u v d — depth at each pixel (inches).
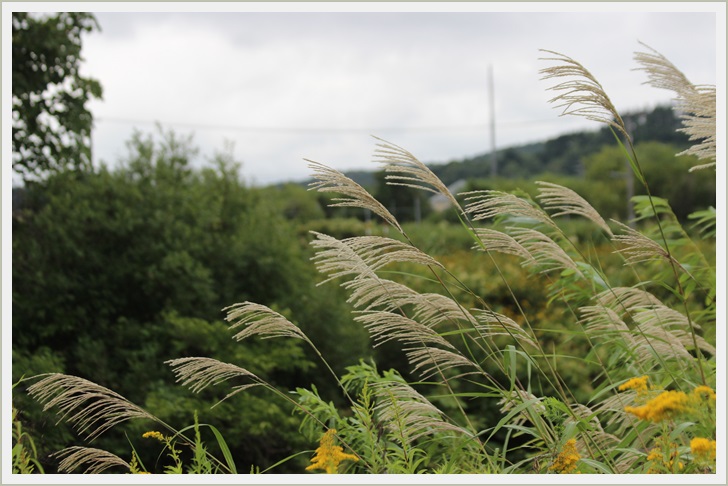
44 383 125.3
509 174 2162.9
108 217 390.6
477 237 143.6
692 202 1312.7
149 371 337.4
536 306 400.2
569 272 175.2
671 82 130.9
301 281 430.3
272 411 318.0
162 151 459.5
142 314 380.2
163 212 402.9
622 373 167.8
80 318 363.6
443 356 138.1
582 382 319.3
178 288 374.0
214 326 355.3
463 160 2226.9
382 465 127.0
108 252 387.9
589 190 1352.1
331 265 126.7
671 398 101.6
